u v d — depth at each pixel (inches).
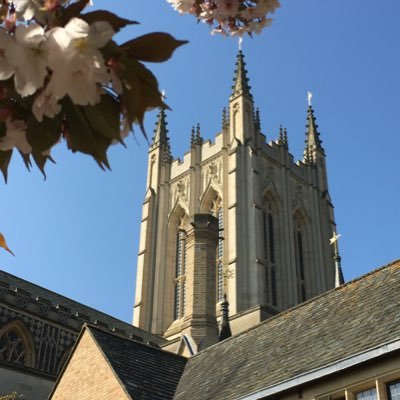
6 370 1517.0
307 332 703.1
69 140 134.7
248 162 3243.1
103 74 119.1
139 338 2342.5
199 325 1625.2
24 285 2364.7
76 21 115.2
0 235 178.5
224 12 188.9
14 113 132.5
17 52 113.3
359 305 680.4
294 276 3179.1
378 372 527.2
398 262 717.3
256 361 722.2
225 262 2965.1
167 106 130.6
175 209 3452.3
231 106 3474.4
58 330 2111.2
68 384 820.6
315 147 3892.7
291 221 3363.7
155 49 128.9
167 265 3302.2
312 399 567.2
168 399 765.9
